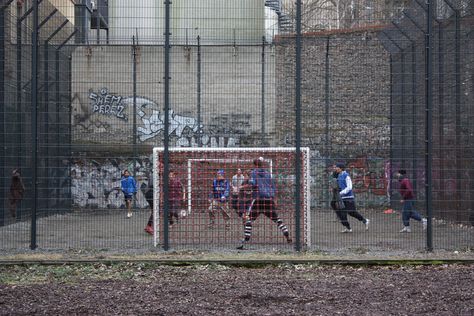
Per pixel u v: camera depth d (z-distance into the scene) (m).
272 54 38.09
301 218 23.67
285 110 36.72
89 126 34.72
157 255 21.06
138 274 18.64
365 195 35.09
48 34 30.69
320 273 18.94
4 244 23.38
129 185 33.19
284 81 37.09
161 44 36.84
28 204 28.48
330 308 13.91
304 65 39.09
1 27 27.22
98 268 19.61
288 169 24.84
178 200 24.23
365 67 38.56
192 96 38.44
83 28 36.47
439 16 30.58
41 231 26.27
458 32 28.92
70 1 37.62
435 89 30.95
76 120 34.03
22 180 27.88
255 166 23.38
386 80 38.09
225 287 16.47
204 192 24.66
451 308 13.93
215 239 24.84
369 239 25.11
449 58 29.88
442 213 27.28
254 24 38.97
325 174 34.47
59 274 18.58
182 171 26.58
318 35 39.56
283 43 36.69
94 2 43.25
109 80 36.12
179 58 38.81
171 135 38.03
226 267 19.81
